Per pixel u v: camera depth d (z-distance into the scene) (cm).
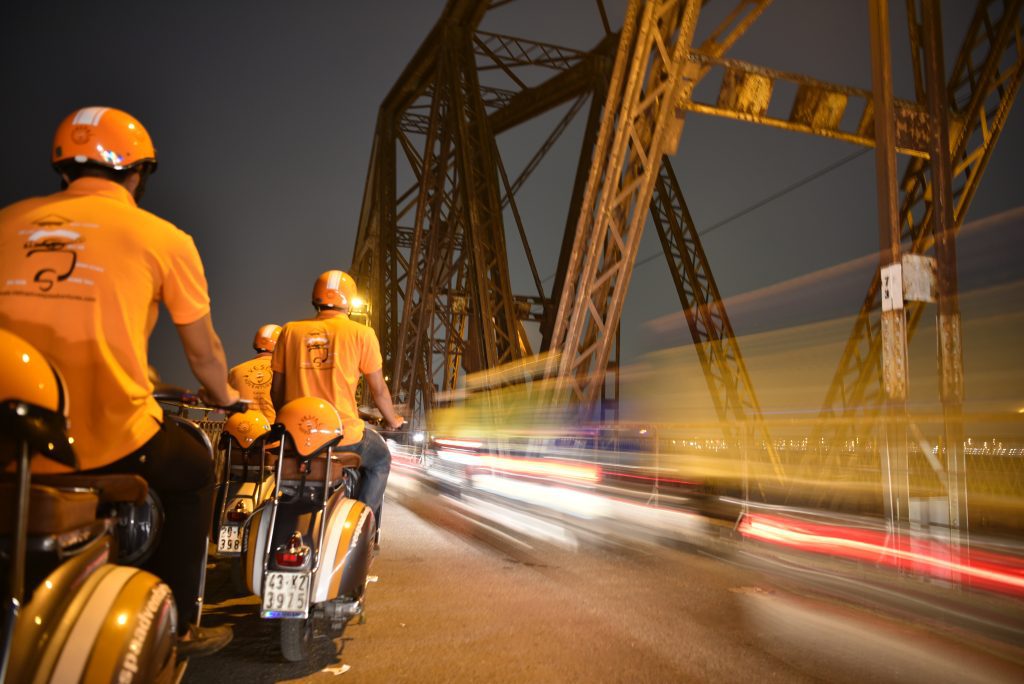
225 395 256
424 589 559
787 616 498
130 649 169
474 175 2403
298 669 373
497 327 2178
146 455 218
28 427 156
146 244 211
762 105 911
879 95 655
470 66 2606
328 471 348
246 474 532
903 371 609
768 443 830
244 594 543
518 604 517
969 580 542
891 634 456
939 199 649
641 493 939
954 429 573
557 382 1158
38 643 161
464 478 1503
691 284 1617
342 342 424
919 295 621
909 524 594
